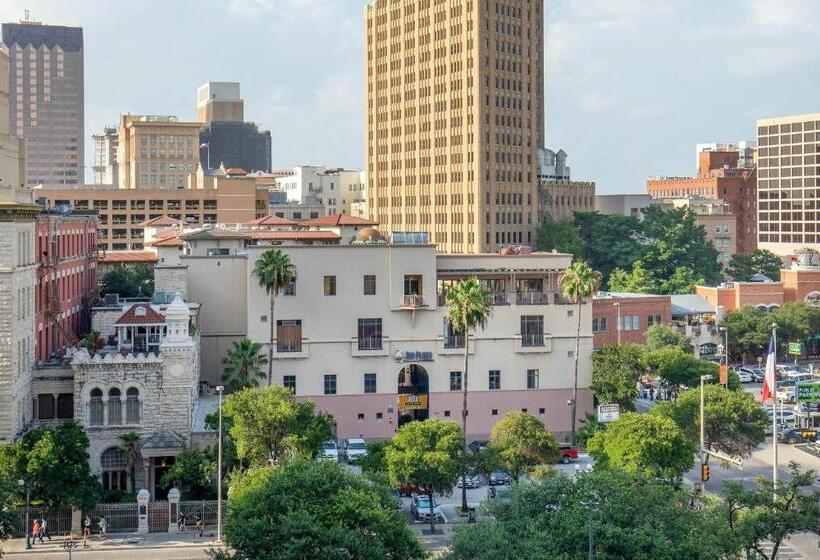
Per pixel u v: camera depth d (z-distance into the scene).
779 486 107.50
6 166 178.88
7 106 182.88
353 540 91.62
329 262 167.12
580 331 173.62
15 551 119.19
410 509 140.88
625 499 95.81
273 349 166.12
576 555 88.50
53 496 122.88
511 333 171.38
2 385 129.12
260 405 127.94
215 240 190.12
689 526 94.19
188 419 138.88
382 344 168.12
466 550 91.00
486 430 171.00
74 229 174.38
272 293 161.00
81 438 126.62
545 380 172.62
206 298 175.25
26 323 136.62
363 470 126.06
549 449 137.62
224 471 131.75
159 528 128.50
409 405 169.25
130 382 138.12
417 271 168.75
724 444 155.00
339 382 167.62
